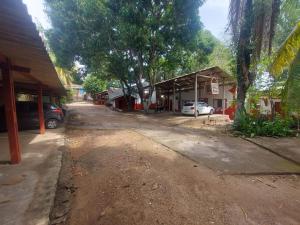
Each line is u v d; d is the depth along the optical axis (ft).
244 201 13.88
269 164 21.50
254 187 16.15
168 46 72.74
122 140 31.60
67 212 12.80
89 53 72.33
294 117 40.42
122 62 77.41
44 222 11.28
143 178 17.15
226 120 60.18
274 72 26.30
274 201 14.03
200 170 19.34
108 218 11.94
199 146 28.63
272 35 33.86
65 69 83.76
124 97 111.75
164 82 83.15
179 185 16.01
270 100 44.88
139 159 22.15
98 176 17.97
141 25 64.13
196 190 15.26
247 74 40.24
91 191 15.37
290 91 21.67
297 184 17.12
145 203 13.35
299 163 21.94
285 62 24.56
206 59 84.64
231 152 25.93
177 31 67.21
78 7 65.16
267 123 38.63
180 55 74.69
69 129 42.63
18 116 39.55
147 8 66.69
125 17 63.10
